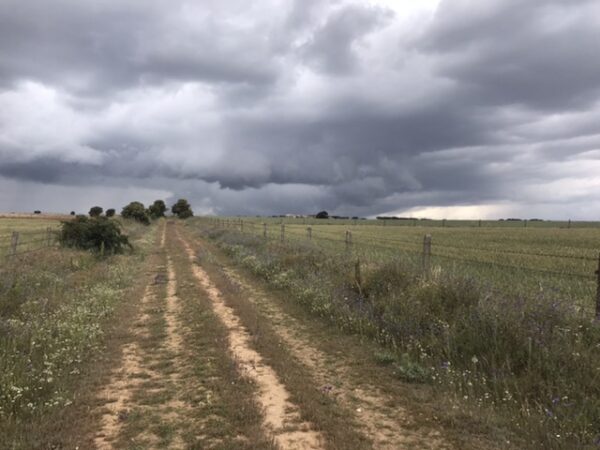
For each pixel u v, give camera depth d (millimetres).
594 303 9164
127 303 12641
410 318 8906
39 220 79312
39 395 6043
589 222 100438
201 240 39344
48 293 12133
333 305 11047
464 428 5305
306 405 5914
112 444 4984
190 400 6164
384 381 6891
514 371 6570
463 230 58312
